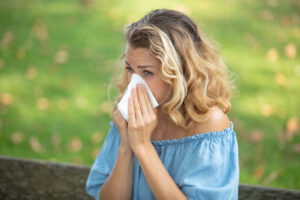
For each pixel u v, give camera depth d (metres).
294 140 4.06
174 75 1.76
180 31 1.82
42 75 5.23
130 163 1.99
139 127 1.81
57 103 4.71
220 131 1.88
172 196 1.77
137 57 1.76
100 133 4.25
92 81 5.08
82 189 2.52
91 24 6.39
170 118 1.98
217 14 6.50
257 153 3.91
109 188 2.00
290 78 5.06
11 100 4.76
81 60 5.52
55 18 6.59
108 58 5.54
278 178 3.59
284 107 4.54
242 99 4.66
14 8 6.93
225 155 1.86
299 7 6.84
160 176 1.79
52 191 2.53
